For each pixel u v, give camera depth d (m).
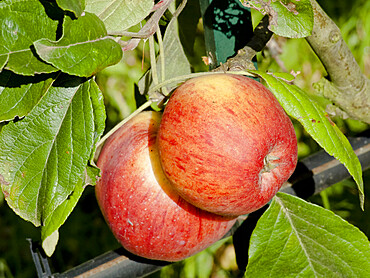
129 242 0.54
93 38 0.46
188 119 0.48
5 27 0.44
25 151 0.49
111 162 0.53
